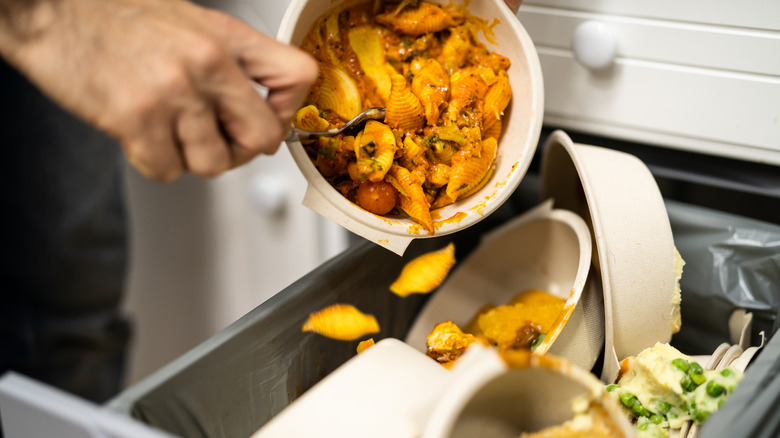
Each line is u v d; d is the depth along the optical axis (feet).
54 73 1.90
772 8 2.50
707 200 2.87
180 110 1.88
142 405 2.08
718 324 2.74
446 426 1.80
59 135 2.75
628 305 2.44
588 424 1.92
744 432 1.93
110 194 2.87
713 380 2.25
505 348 2.66
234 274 3.07
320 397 2.03
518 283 2.94
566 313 2.40
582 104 2.84
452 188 2.35
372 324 2.66
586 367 2.46
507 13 2.38
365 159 2.29
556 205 2.93
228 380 2.26
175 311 3.07
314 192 2.30
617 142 2.94
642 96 2.75
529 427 1.99
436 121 2.37
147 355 3.10
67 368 3.03
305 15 2.29
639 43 2.69
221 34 1.99
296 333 2.43
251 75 2.03
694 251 2.75
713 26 2.59
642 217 2.48
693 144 2.75
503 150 2.45
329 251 3.12
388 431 1.95
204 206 2.95
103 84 1.87
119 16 1.91
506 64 2.44
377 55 2.46
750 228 2.67
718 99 2.66
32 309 2.95
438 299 2.87
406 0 2.43
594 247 2.59
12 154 2.77
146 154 1.90
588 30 2.68
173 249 2.99
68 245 2.85
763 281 2.66
